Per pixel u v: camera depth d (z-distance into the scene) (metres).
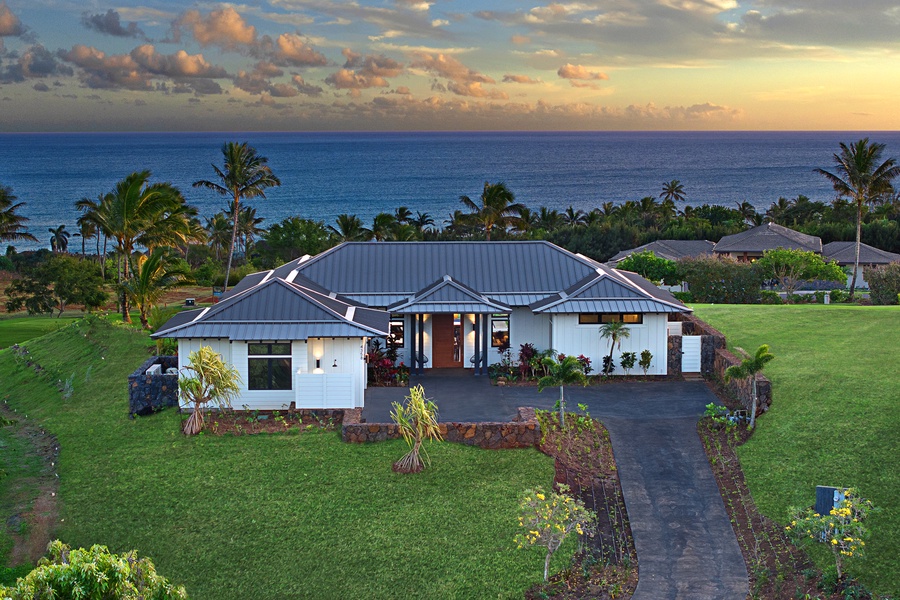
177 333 27.38
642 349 31.89
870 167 62.59
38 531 21.27
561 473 23.69
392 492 22.47
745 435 25.72
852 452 23.06
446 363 34.06
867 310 39.47
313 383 27.28
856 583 17.95
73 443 26.55
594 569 19.67
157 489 22.88
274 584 19.11
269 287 29.12
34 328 53.97
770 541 20.34
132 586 12.80
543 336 33.31
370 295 33.81
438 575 19.25
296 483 22.94
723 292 52.31
